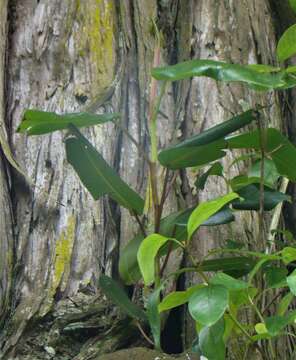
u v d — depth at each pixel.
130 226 1.99
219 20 2.19
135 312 1.69
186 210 1.70
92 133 2.04
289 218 2.22
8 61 2.10
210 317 1.32
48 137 2.03
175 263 1.96
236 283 1.39
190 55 2.18
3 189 1.98
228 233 1.99
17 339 1.87
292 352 1.96
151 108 1.68
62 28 2.12
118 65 2.12
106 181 1.66
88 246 1.97
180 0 2.23
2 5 2.10
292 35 1.53
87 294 1.94
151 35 2.17
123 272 1.80
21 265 1.96
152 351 1.78
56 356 1.87
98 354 1.87
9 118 2.07
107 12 2.14
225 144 1.64
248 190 1.71
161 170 2.03
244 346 1.77
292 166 1.73
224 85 2.11
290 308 1.95
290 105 2.33
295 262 1.86
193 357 1.76
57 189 2.00
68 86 2.09
